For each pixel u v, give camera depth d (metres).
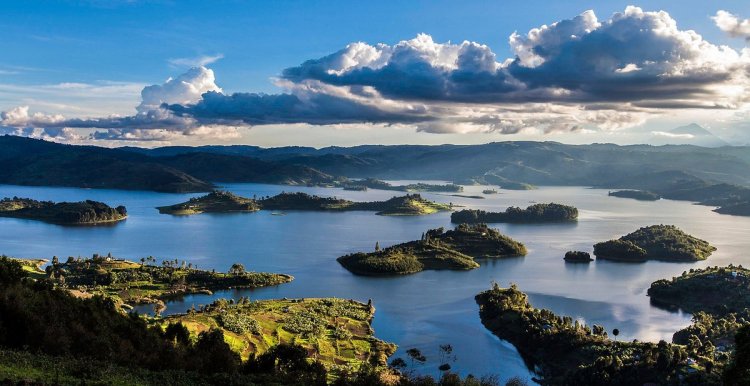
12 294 123.81
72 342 117.00
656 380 191.00
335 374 185.38
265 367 145.75
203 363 133.88
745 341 89.50
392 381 156.62
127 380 99.19
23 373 88.56
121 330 135.88
